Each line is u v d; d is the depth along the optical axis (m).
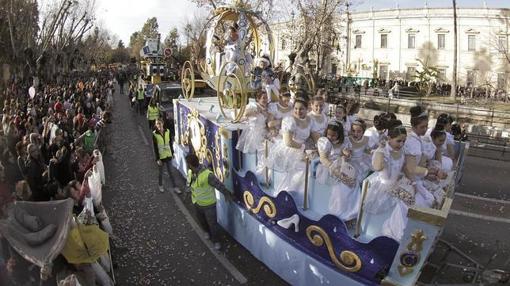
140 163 12.88
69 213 4.63
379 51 54.28
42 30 28.14
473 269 5.69
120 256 6.98
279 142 6.39
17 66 21.44
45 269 4.12
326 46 33.22
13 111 12.13
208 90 20.05
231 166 7.54
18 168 6.92
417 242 4.39
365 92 34.22
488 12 46.97
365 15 54.91
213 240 7.42
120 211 8.95
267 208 6.44
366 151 6.05
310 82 10.13
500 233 8.26
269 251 6.41
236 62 9.27
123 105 28.86
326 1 27.14
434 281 5.50
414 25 51.41
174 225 8.24
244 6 10.26
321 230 5.39
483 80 47.31
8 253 4.20
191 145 10.42
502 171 13.62
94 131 11.84
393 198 4.97
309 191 5.89
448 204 4.77
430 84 36.84
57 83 26.11
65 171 7.65
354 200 5.50
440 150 6.47
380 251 4.75
